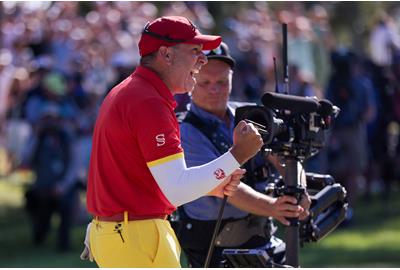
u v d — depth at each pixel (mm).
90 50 32344
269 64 30547
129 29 33281
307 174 12727
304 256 22875
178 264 10453
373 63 30547
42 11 35938
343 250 23609
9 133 34438
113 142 10281
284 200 11500
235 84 29766
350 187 27422
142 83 10359
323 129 11602
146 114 10070
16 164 35094
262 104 11102
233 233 12562
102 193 10438
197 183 9977
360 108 27359
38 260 24016
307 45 30516
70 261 23734
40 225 26656
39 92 29062
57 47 32719
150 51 10469
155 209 10359
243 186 11758
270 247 12789
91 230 10727
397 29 37312
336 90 27219
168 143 10031
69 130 26250
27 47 34062
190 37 10438
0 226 29500
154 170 10023
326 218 12398
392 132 32344
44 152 25953
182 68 10453
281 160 12078
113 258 10375
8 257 24719
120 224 10328
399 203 30719
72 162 26141
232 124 12586
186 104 13953
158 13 35719
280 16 31812
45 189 25969
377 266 21312
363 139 27656
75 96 29328
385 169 29531
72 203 25906
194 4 35062
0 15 36531
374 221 28047
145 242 10281
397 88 30016
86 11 38781
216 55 12367
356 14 38875
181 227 12711
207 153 12312
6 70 34625
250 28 32531
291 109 11086
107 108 10422
